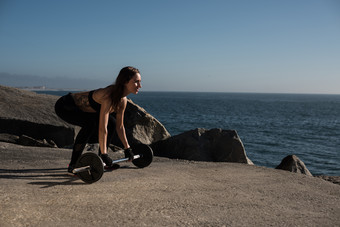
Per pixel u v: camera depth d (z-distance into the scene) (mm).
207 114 42312
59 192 2492
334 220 2168
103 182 2916
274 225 1998
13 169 3398
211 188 2869
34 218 1868
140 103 79125
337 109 73812
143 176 3246
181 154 6223
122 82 2945
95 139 3432
